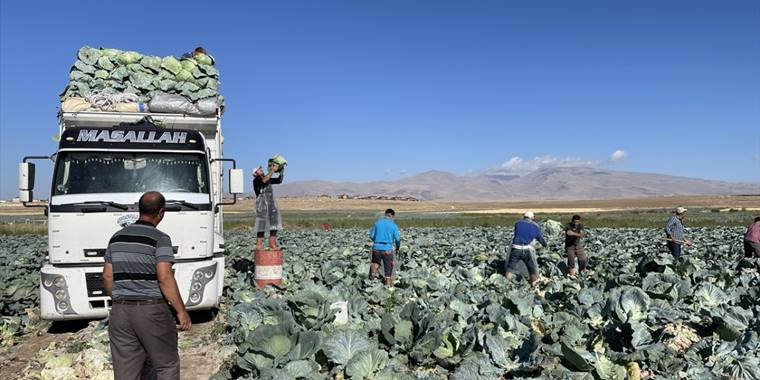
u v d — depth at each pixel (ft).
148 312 18.12
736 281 40.09
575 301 31.04
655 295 32.65
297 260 56.95
